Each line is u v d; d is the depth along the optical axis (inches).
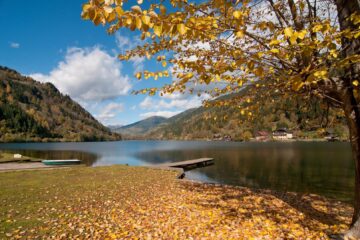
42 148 3641.7
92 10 96.7
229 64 160.1
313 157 1692.9
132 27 103.9
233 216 313.4
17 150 2930.6
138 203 375.2
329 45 131.9
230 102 244.5
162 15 111.1
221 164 1441.9
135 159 1990.7
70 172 739.4
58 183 544.1
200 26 128.0
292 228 270.1
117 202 380.5
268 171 1130.0
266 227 273.6
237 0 143.5
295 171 1109.1
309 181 871.7
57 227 272.2
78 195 426.3
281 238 242.4
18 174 690.2
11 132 6279.5
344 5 191.3
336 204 403.5
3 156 1214.9
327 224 289.4
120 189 483.2
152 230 264.2
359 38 185.3
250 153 2226.9
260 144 4025.6
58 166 928.3
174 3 157.8
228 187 531.5
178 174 732.0
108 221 293.4
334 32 152.3
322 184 815.1
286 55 161.8
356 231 223.6
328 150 2288.4
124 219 300.4
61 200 390.3
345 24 189.9
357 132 211.3
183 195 436.1
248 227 274.1
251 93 230.7
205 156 2063.2
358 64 191.3
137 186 519.2
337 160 1489.9
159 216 311.1
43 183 543.2
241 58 133.1
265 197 436.5
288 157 1747.0
